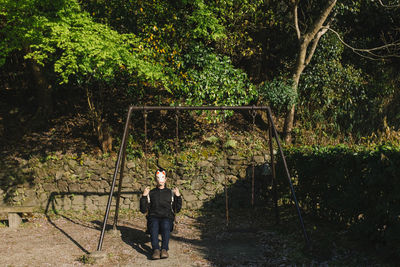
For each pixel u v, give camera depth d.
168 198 5.50
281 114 11.91
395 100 11.14
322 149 6.62
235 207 9.12
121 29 9.62
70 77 9.73
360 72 11.59
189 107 6.09
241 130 10.88
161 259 5.20
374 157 4.77
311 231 6.06
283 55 12.27
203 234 6.69
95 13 9.29
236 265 4.93
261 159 9.39
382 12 11.83
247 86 10.47
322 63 11.21
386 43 11.57
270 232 6.46
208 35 9.52
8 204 8.57
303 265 4.73
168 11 9.47
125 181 8.92
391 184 4.45
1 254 5.20
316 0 11.77
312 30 10.05
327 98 11.09
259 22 11.59
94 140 9.88
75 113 10.94
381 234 4.64
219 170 9.30
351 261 4.70
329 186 6.17
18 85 11.98
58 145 9.53
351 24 12.54
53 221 7.61
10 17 7.52
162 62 9.09
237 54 11.61
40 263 4.87
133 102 10.78
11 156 9.14
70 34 7.04
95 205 8.77
